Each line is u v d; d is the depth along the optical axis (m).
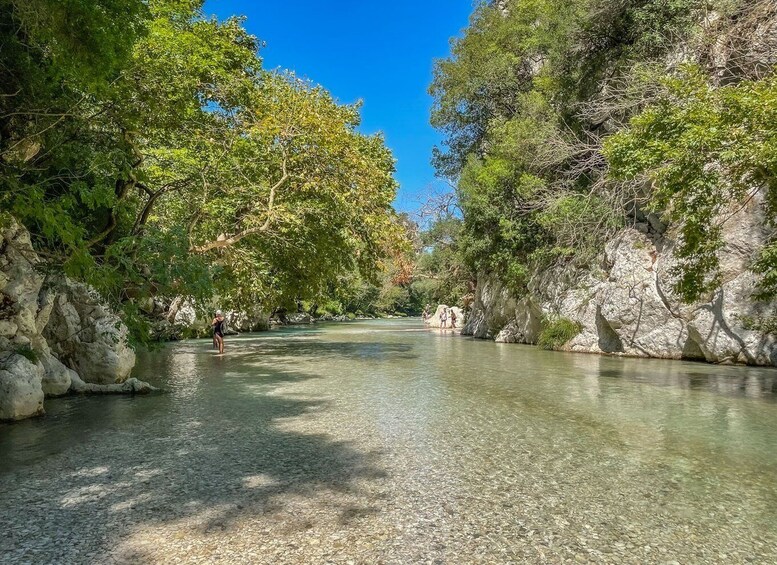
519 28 24.67
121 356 11.05
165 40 12.92
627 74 17.09
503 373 13.06
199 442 6.33
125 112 10.90
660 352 16.81
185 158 15.62
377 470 5.24
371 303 76.31
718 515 4.18
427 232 31.77
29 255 9.30
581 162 19.72
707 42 15.67
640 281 17.39
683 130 8.80
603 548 3.58
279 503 4.35
